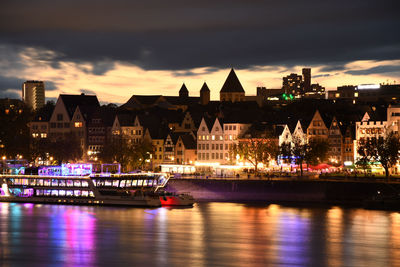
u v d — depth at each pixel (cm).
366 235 12469
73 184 17800
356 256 10775
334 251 11138
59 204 17862
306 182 17625
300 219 14438
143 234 12738
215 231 13012
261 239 12162
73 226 13738
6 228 13538
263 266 10119
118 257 10738
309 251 11131
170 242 11938
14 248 11531
